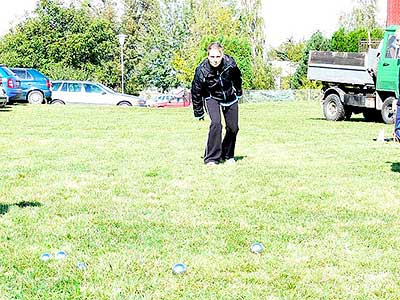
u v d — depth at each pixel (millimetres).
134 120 17438
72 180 7254
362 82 18453
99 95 29547
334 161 8992
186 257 4242
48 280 3779
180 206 5848
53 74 48906
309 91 46062
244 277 3852
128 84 63812
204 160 8641
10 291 3600
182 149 10383
